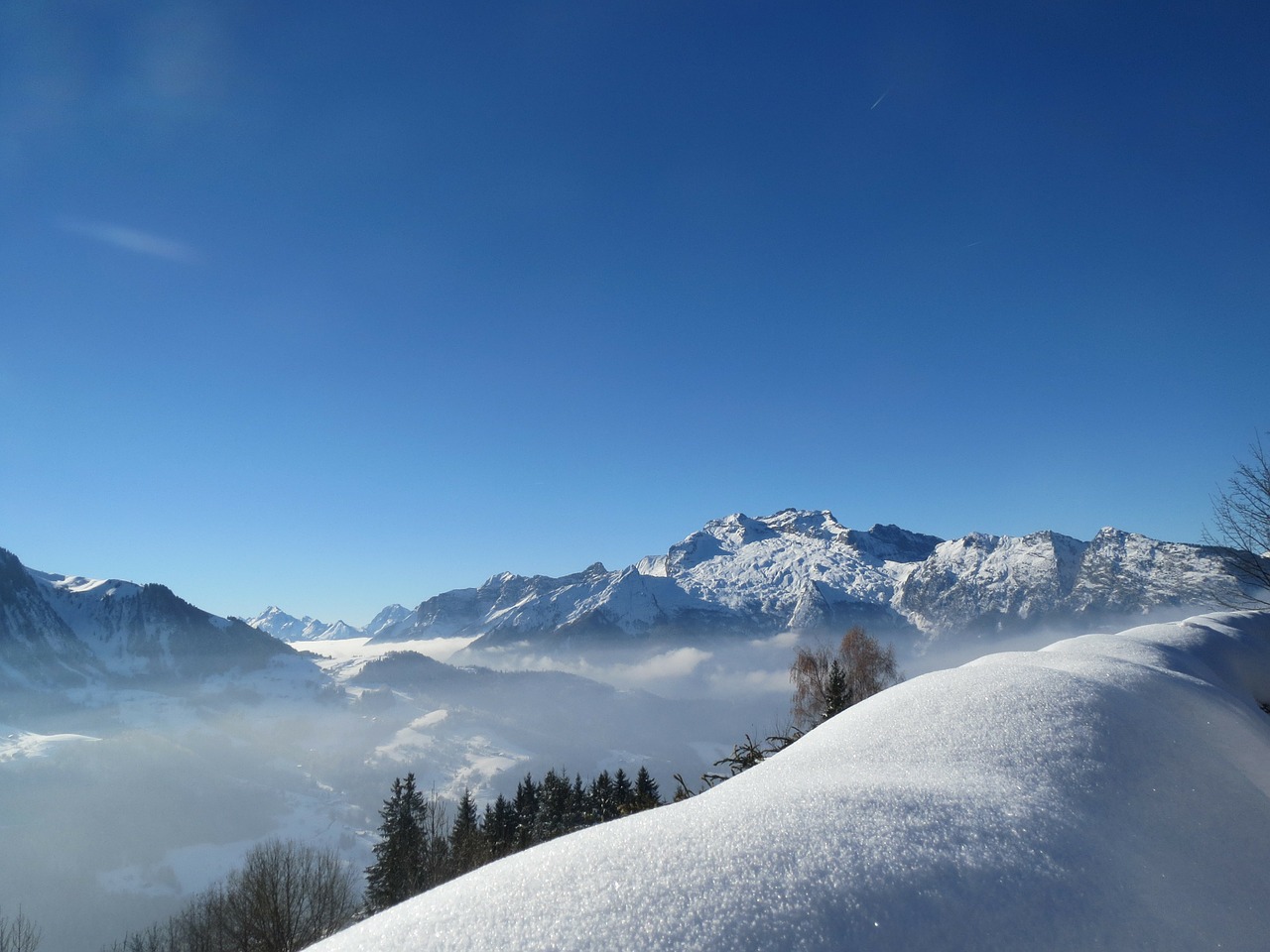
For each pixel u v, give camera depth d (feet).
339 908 79.20
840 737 10.21
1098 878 6.52
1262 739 12.90
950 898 5.59
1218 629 27.73
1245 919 6.84
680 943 4.61
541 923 4.82
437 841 104.47
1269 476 38.88
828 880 5.49
